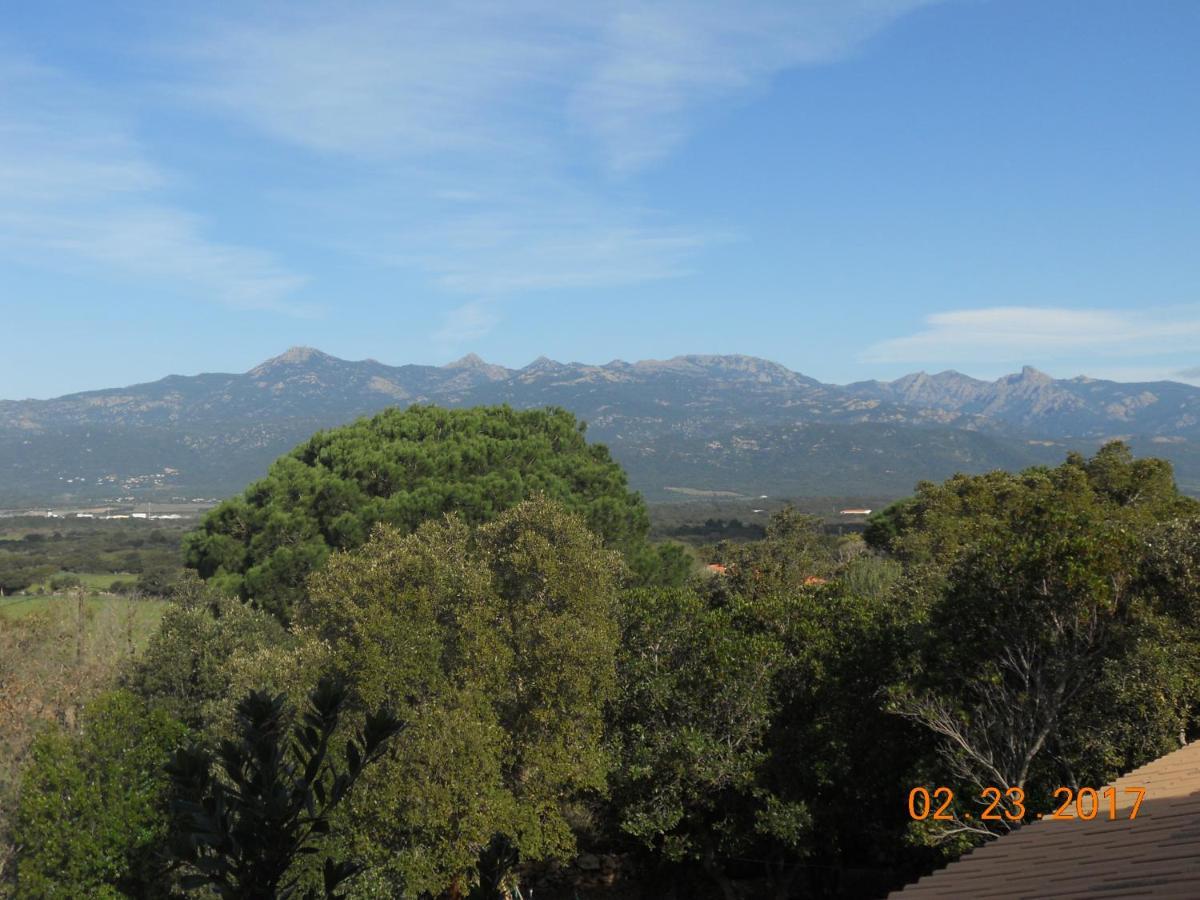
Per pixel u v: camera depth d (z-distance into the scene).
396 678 16.25
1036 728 14.40
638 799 18.92
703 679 18.72
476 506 30.47
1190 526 15.49
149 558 90.56
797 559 36.59
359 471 33.34
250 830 3.88
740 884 21.30
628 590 21.95
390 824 15.86
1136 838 7.88
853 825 18.45
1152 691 13.80
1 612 41.75
